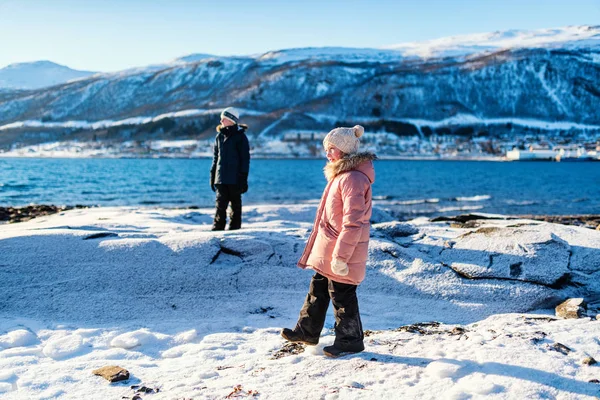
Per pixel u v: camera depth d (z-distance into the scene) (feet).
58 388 10.93
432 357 11.75
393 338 13.43
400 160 590.55
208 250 18.93
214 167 24.81
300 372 11.41
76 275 17.54
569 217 55.11
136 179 177.47
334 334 14.38
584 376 10.28
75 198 104.32
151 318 16.21
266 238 19.99
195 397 10.28
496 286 17.42
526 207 90.02
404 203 96.58
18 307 16.20
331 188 11.85
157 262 18.29
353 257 11.75
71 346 13.41
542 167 373.61
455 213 78.48
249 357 12.82
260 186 152.35
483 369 10.73
